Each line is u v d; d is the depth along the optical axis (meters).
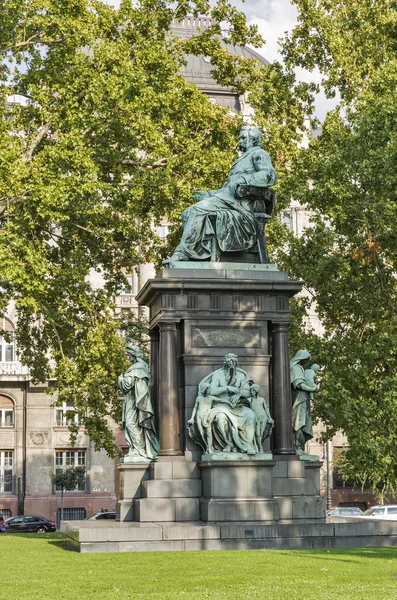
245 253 25.78
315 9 45.03
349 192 39.50
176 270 24.88
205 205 25.80
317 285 41.62
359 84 44.72
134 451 24.72
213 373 24.02
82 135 36.03
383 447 38.53
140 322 45.28
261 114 43.41
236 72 43.62
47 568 17.45
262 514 22.59
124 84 36.66
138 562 18.19
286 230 42.41
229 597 13.16
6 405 71.38
